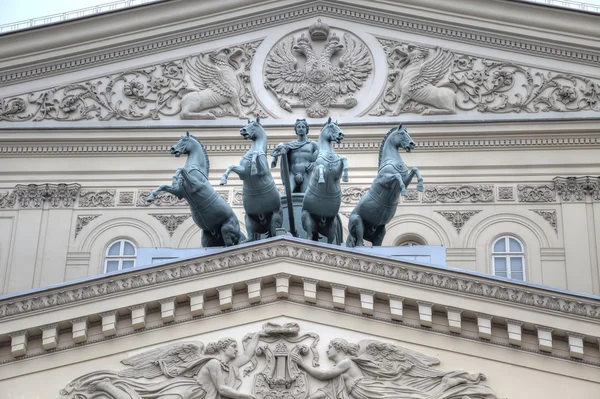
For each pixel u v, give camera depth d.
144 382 42.78
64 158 58.69
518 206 56.78
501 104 58.41
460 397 42.44
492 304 43.38
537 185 57.16
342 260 43.84
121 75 59.72
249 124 48.22
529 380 42.78
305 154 50.91
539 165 57.53
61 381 43.03
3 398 42.78
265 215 47.72
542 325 43.09
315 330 43.47
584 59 58.94
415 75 58.94
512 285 43.50
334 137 47.88
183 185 47.84
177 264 43.88
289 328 43.22
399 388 42.47
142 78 59.62
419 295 43.50
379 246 47.62
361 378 42.59
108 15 59.91
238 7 60.28
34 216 57.50
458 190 57.28
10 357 43.41
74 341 43.47
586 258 55.66
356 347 43.03
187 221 57.38
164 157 58.66
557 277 55.38
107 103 59.31
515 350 43.22
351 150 58.25
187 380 42.72
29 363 43.34
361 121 58.44
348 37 59.91
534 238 56.16
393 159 48.44
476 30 59.47
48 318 43.41
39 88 59.59
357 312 43.66
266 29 60.19
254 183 47.25
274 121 58.66
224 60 59.72
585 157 57.62
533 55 59.09
